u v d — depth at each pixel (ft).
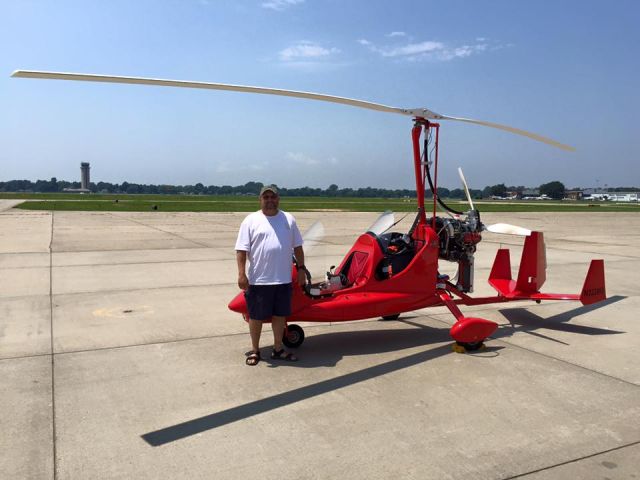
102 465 8.46
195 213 91.35
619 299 22.15
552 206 169.07
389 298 15.28
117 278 25.59
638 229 63.41
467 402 11.18
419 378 12.65
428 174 16.21
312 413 10.56
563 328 17.54
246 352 14.57
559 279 26.89
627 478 8.19
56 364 13.35
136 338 15.74
